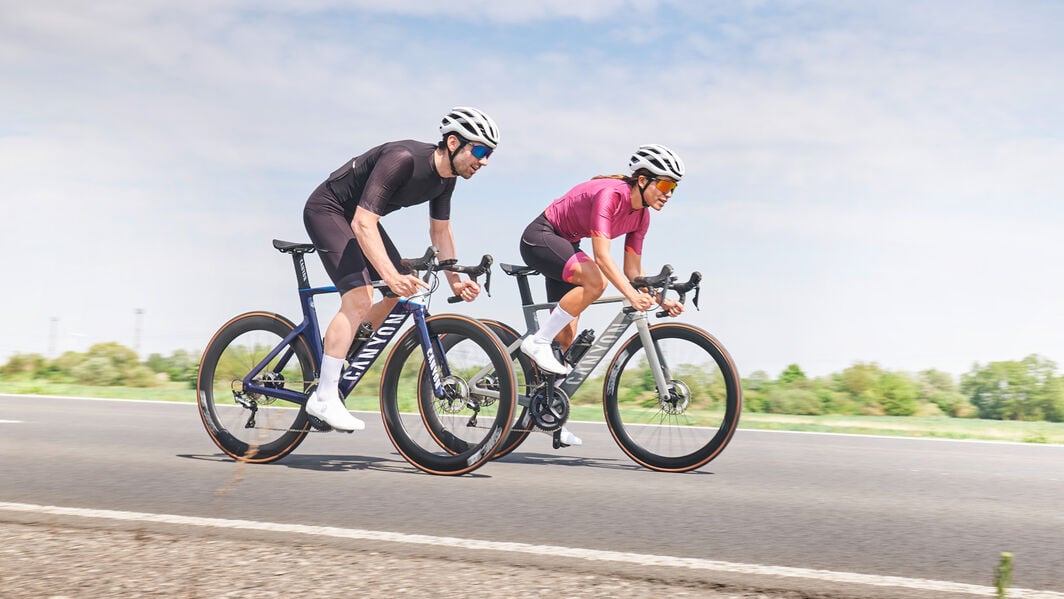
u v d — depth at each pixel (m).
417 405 4.68
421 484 4.27
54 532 3.09
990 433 7.77
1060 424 8.75
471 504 3.80
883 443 6.55
